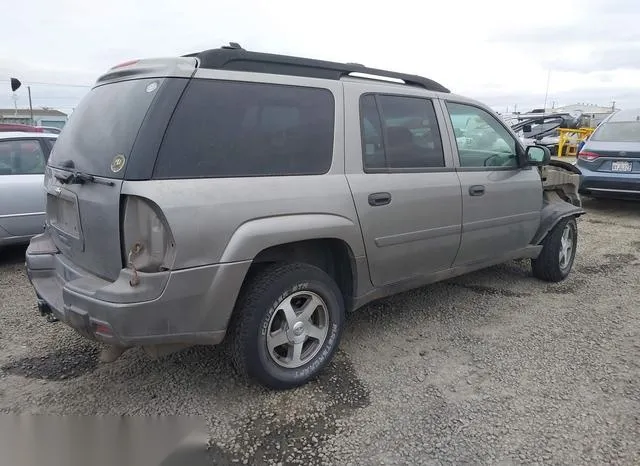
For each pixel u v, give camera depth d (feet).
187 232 8.15
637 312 14.19
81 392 10.02
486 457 8.16
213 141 8.75
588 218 27.86
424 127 12.41
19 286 16.28
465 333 12.82
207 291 8.48
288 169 9.66
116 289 8.11
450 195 12.58
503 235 14.55
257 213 8.98
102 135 9.07
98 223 8.61
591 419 9.12
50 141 19.21
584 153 29.14
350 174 10.57
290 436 8.70
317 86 10.38
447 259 13.03
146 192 7.93
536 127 63.98
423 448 8.38
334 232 10.08
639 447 8.37
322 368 10.49
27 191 18.20
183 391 10.05
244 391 10.03
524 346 12.07
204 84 8.82
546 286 16.52
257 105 9.40
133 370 10.85
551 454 8.21
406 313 14.14
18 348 11.88
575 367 11.02
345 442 8.54
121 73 9.68
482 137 14.07
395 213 11.30
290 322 9.84
